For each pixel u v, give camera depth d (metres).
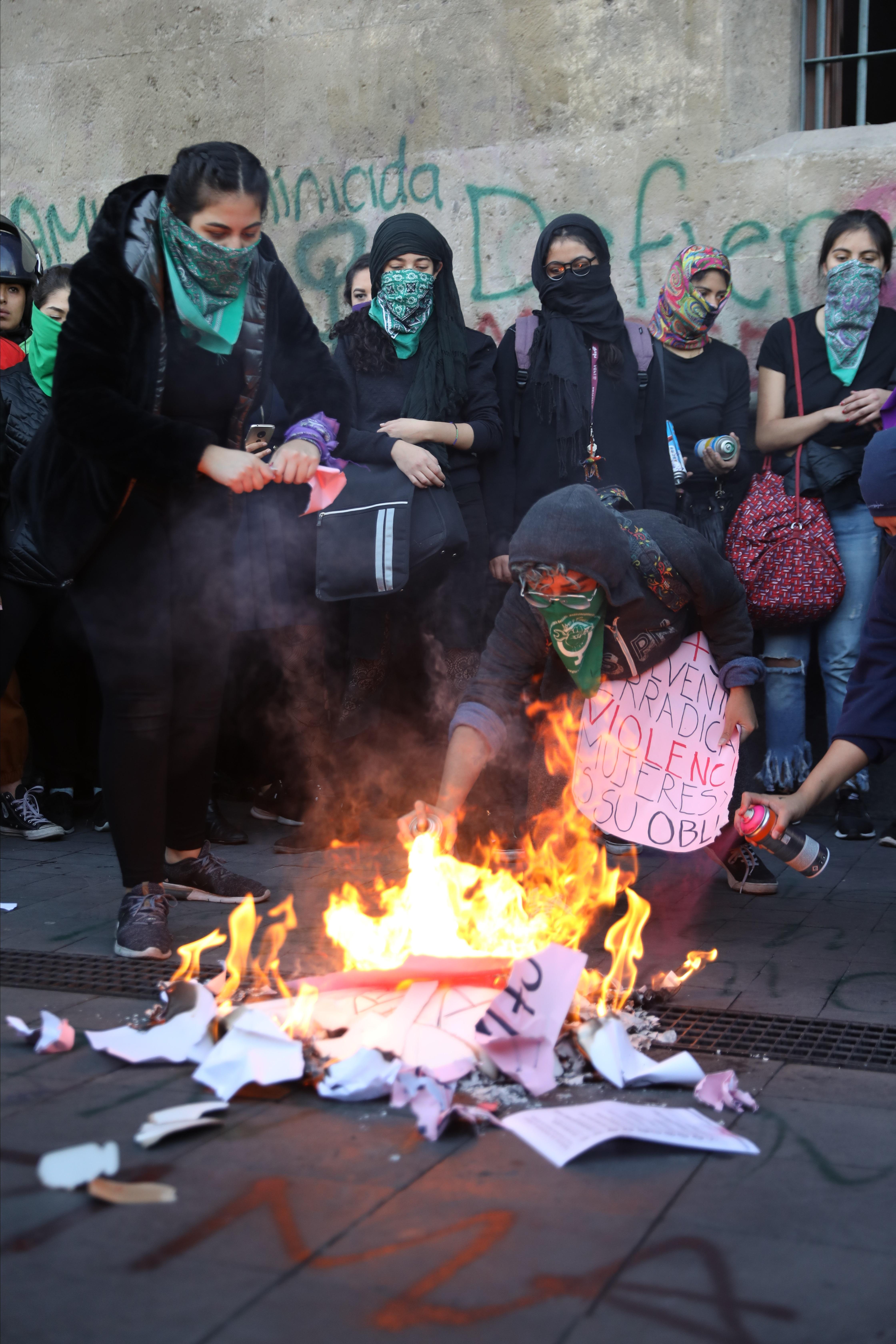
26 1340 1.48
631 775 3.24
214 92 5.32
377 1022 2.32
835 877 3.87
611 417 4.04
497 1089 2.19
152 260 2.80
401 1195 1.83
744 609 3.29
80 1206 1.79
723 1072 2.25
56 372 2.82
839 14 4.88
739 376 4.48
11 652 4.13
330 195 5.20
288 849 4.12
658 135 4.73
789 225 4.62
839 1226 1.76
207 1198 1.81
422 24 4.97
